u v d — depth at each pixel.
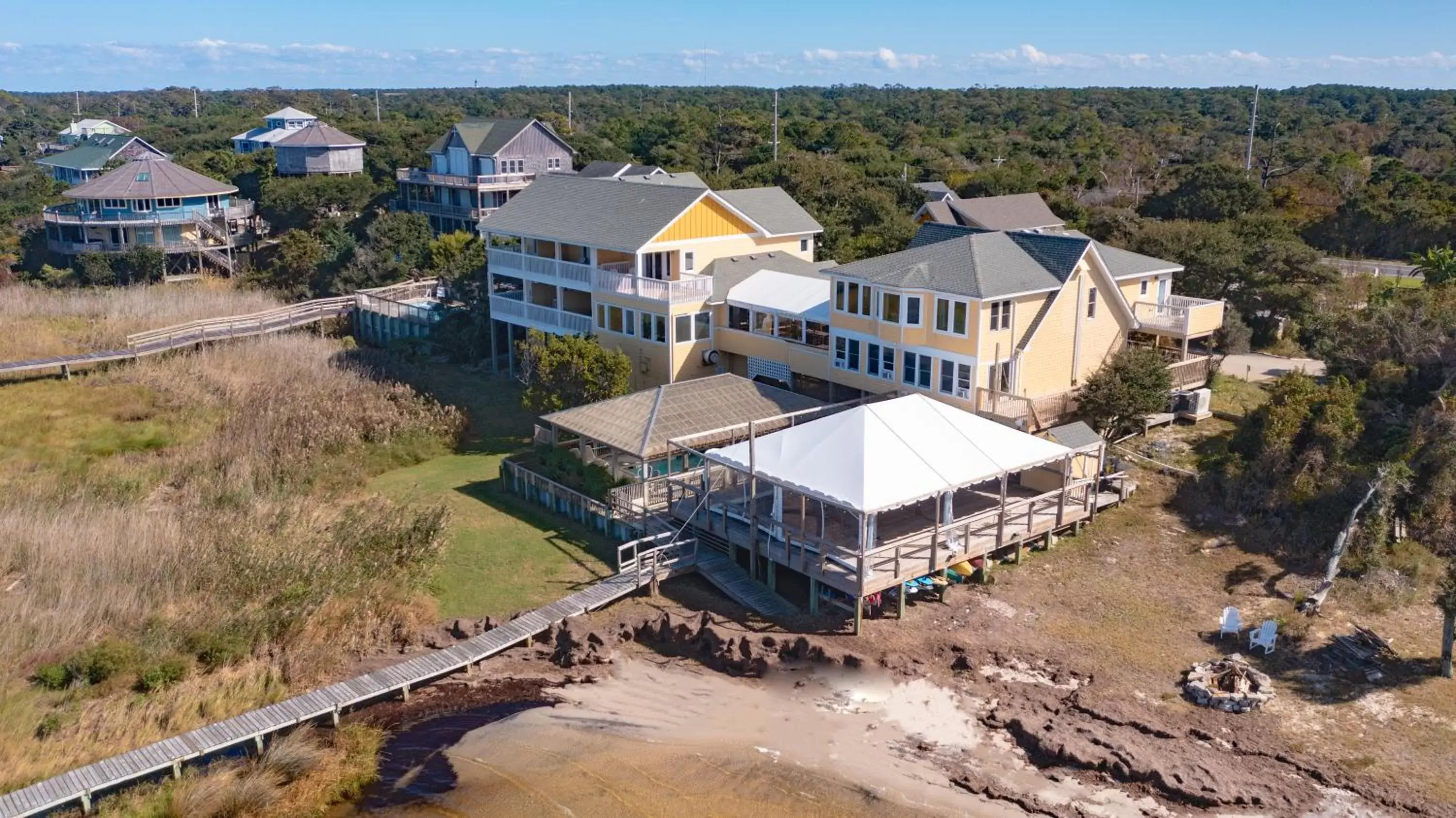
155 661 24.41
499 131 83.00
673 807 20.20
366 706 23.81
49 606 26.44
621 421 34.06
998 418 33.31
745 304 41.56
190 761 21.38
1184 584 28.00
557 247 46.03
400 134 105.25
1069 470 30.14
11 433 40.41
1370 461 30.91
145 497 34.53
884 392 36.81
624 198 45.91
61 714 22.59
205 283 73.12
